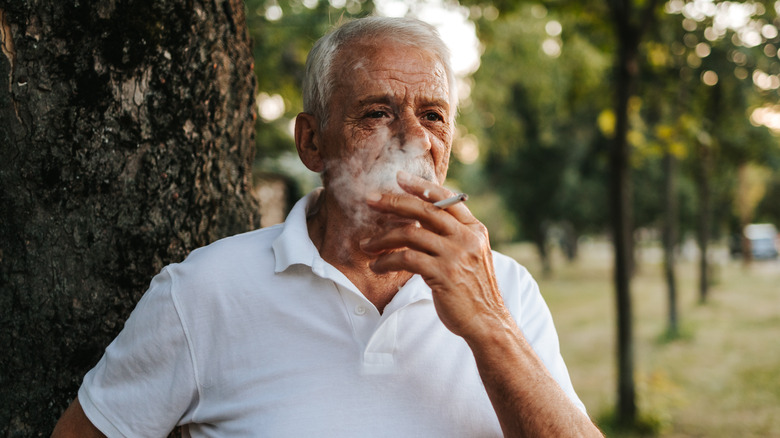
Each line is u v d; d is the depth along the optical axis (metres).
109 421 1.14
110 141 1.32
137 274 1.36
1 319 1.30
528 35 8.21
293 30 5.72
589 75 7.66
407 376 1.12
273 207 7.62
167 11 1.36
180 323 1.13
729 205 21.58
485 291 1.01
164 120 1.38
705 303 13.96
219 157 1.50
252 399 1.11
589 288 20.64
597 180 22.42
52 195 1.29
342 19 1.31
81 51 1.28
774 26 5.82
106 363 1.18
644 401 5.96
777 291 16.17
